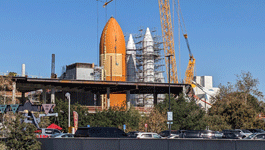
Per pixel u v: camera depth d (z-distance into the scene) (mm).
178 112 80438
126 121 86500
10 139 34469
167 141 25359
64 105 85312
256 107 106875
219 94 118312
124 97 153750
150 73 175750
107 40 156250
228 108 85125
